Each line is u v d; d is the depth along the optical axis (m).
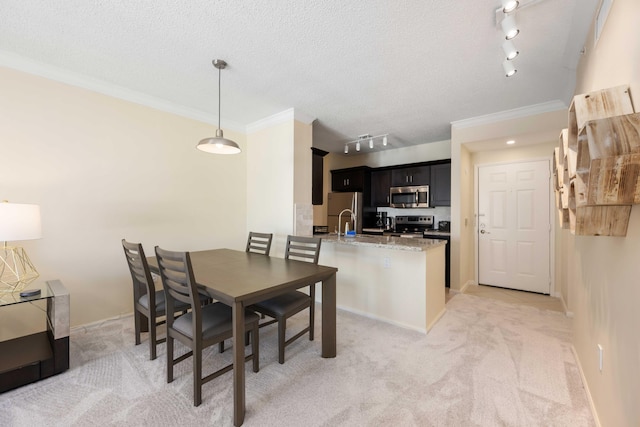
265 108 3.38
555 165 2.00
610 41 1.38
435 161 4.73
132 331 2.55
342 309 3.20
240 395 1.48
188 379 1.86
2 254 2.25
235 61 2.31
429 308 2.71
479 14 1.75
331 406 1.62
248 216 4.05
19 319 2.37
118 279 2.84
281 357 2.06
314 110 3.42
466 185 4.15
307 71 2.47
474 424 1.49
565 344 2.36
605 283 1.42
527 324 2.79
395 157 5.43
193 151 3.46
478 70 2.43
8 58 2.24
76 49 2.16
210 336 1.66
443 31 1.91
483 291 4.01
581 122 1.20
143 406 1.60
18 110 2.31
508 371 1.96
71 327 2.57
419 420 1.51
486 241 4.34
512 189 4.12
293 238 2.66
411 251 2.68
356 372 1.95
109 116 2.78
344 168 5.69
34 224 1.99
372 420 1.51
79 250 2.61
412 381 1.85
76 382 1.82
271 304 2.14
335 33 1.94
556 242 3.78
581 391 1.75
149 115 3.06
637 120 0.91
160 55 2.24
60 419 1.51
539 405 1.63
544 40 1.99
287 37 1.99
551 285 3.80
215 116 3.63
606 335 1.38
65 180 2.53
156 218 3.13
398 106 3.26
